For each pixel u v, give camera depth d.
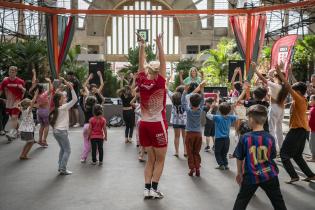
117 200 4.98
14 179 6.05
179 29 45.53
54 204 4.81
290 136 5.82
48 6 15.78
